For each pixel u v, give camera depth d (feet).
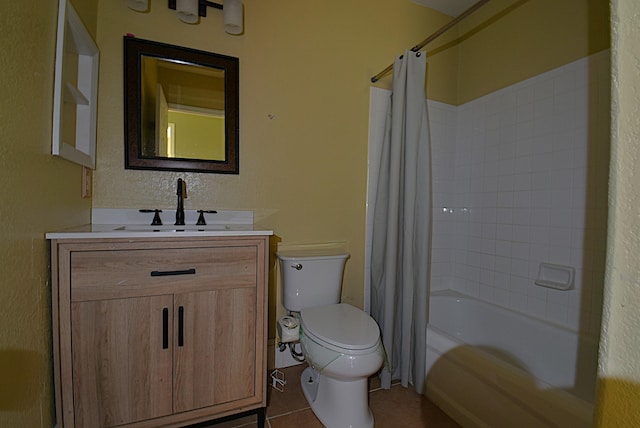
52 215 3.40
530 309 5.88
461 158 7.47
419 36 7.11
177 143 5.13
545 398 3.42
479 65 7.09
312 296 5.46
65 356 3.35
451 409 4.69
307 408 4.83
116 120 4.82
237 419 4.56
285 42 5.83
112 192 4.81
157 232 3.66
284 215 5.88
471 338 6.66
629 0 1.07
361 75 6.48
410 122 5.60
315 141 6.09
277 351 5.91
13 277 2.65
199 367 3.93
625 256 1.08
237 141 5.49
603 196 4.86
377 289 6.03
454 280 7.55
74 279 3.36
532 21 5.98
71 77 4.17
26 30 2.81
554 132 5.56
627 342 1.07
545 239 5.66
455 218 7.57
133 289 3.60
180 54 5.10
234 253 4.07
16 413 2.68
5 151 2.53
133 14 4.88
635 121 1.05
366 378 4.36
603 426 1.13
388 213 5.69
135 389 3.65
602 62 4.91
